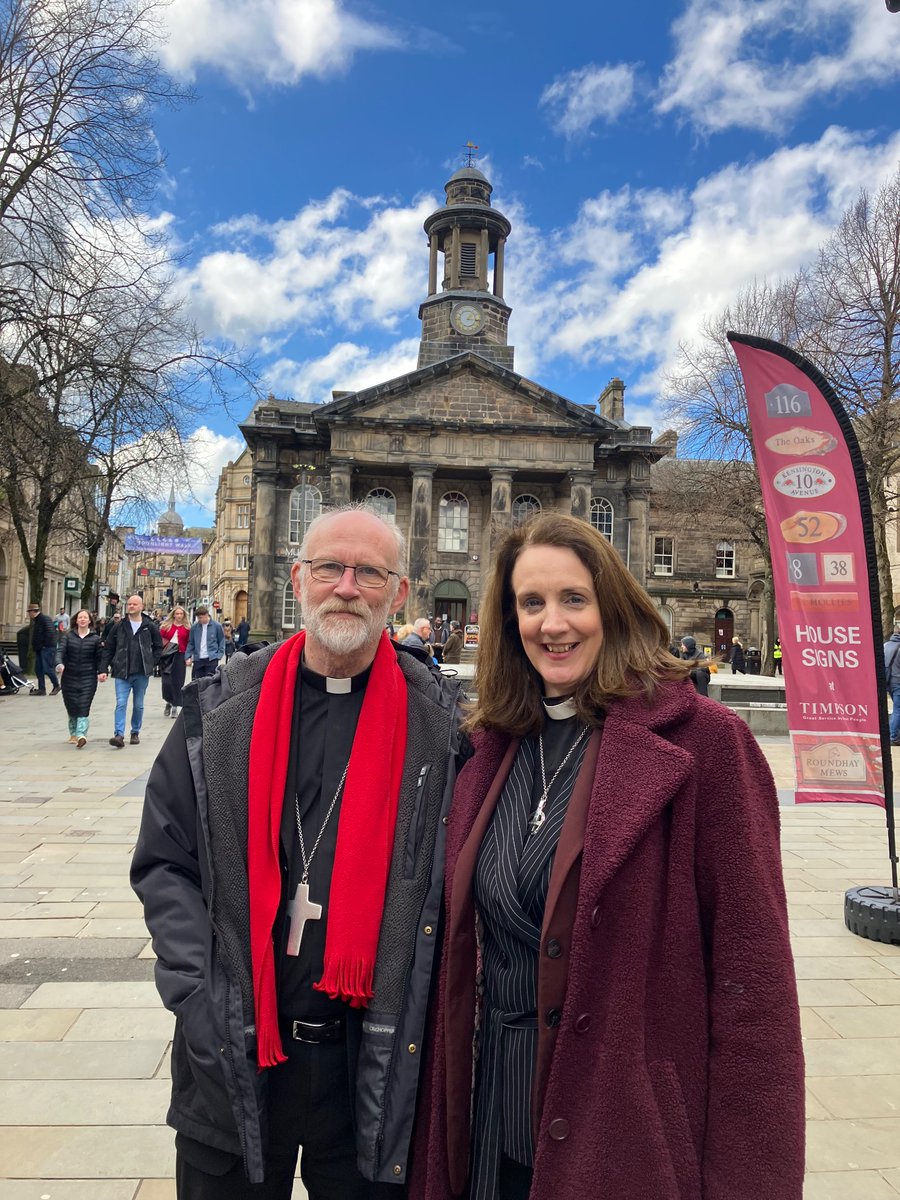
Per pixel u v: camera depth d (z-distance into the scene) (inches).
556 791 72.0
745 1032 61.2
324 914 76.4
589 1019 62.6
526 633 73.7
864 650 210.1
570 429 1540.4
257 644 90.2
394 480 1667.1
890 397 931.3
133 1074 133.6
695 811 65.7
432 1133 70.2
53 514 981.8
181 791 79.7
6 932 195.2
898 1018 161.5
